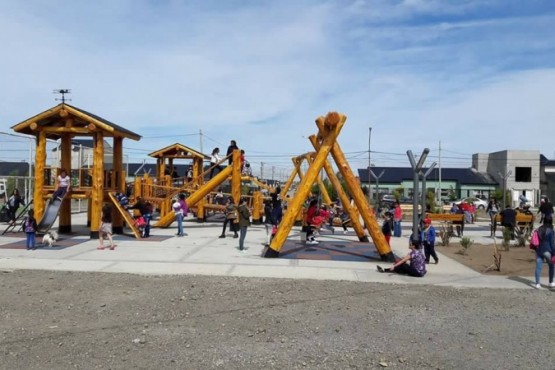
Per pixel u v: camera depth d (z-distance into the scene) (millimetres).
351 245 17500
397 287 10273
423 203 15492
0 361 5547
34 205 18750
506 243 17156
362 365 5641
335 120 13984
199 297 8883
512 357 6000
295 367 5531
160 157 33688
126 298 8727
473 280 11266
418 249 11703
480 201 55719
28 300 8477
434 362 5789
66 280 10367
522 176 70875
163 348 6078
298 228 24641
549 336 6895
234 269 11992
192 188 27125
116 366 5449
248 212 15602
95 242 17172
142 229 19047
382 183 73188
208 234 20719
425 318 7742
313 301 8758
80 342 6254
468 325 7402
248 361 5688
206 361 5656
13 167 28766
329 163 18688
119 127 20078
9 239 17500
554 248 10484
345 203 18609
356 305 8531
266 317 7598
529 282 11141
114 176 20109
